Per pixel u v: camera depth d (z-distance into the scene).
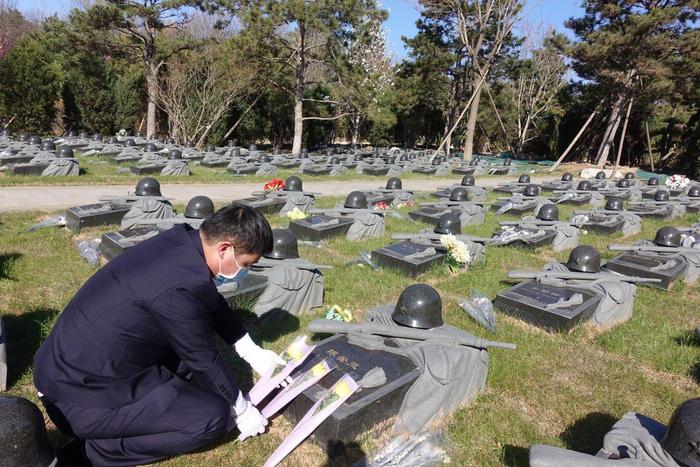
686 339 5.66
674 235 8.67
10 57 27.78
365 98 26.69
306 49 27.25
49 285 5.73
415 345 3.98
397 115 42.06
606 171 27.84
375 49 37.97
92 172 15.46
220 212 2.74
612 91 29.98
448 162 27.36
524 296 6.06
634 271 7.76
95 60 31.88
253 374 4.16
